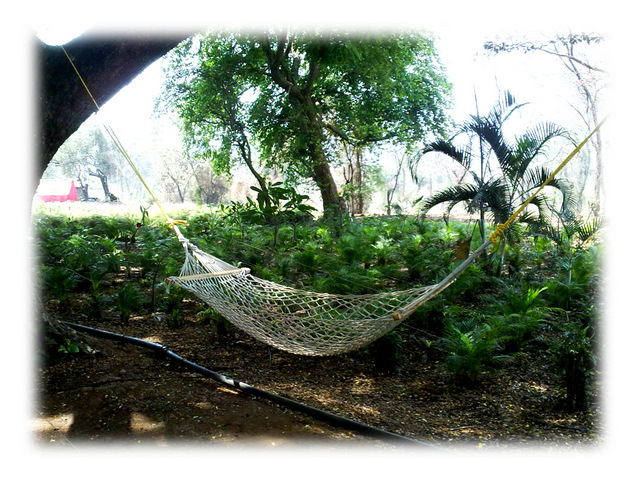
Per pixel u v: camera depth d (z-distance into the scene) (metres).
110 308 7.13
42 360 4.54
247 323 4.69
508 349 6.10
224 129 23.12
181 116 23.47
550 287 7.73
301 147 20.94
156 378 4.61
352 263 9.27
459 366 5.06
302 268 9.49
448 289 7.55
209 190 42.62
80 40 4.60
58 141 4.64
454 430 4.16
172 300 7.04
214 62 21.25
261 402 4.24
